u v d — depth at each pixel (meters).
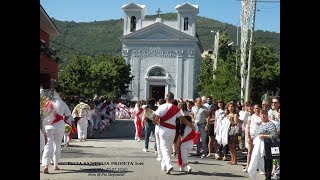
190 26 71.88
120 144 18.52
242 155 15.06
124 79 62.78
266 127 9.21
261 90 37.19
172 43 68.12
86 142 18.98
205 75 51.22
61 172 10.24
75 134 21.84
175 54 68.19
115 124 36.38
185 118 10.96
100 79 55.09
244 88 24.27
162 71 68.50
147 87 68.25
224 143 12.88
